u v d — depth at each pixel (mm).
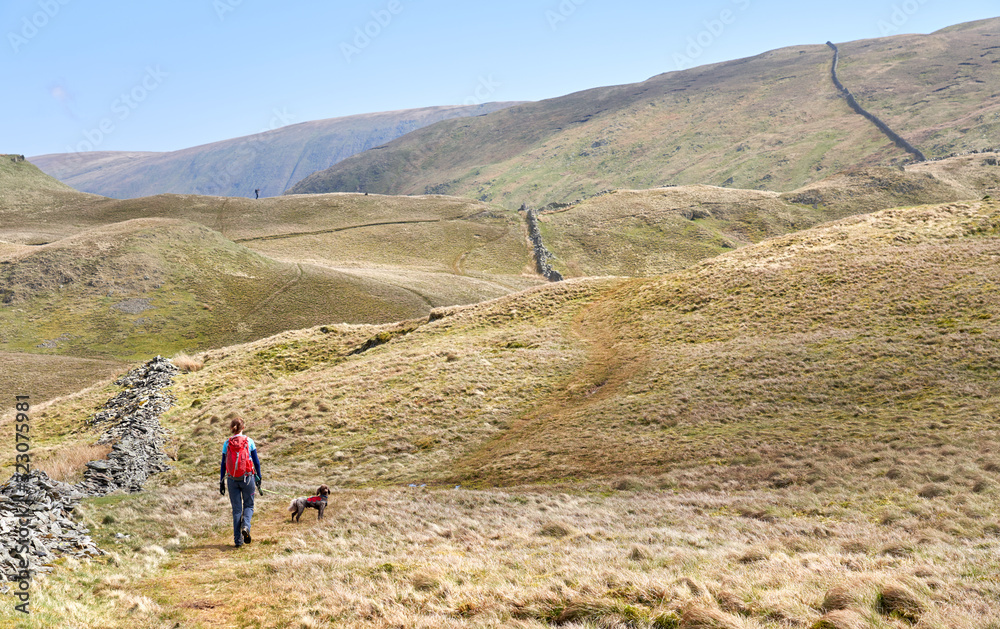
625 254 144250
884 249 44438
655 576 8102
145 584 8516
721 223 163375
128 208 179375
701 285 45562
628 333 40000
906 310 33438
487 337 43438
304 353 48031
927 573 7938
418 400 31578
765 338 33656
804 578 7922
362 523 13703
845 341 30828
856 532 12141
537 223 163750
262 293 93938
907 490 15328
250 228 163000
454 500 17391
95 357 70562
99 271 91875
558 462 22188
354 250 146125
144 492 15133
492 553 10836
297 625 6781
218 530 12273
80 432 34281
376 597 7789
